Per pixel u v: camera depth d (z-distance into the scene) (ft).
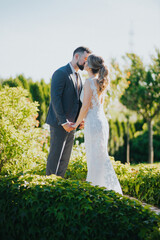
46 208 8.37
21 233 8.53
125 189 14.90
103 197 8.41
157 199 13.32
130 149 38.86
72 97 12.35
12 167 13.98
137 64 34.19
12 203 8.84
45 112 26.99
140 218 8.05
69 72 12.33
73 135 13.05
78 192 8.51
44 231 8.09
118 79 27.55
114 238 7.85
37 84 26.78
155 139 40.91
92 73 11.78
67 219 8.13
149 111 35.42
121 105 36.45
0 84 24.17
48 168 12.50
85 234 7.93
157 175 13.64
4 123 13.70
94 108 11.46
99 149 11.24
